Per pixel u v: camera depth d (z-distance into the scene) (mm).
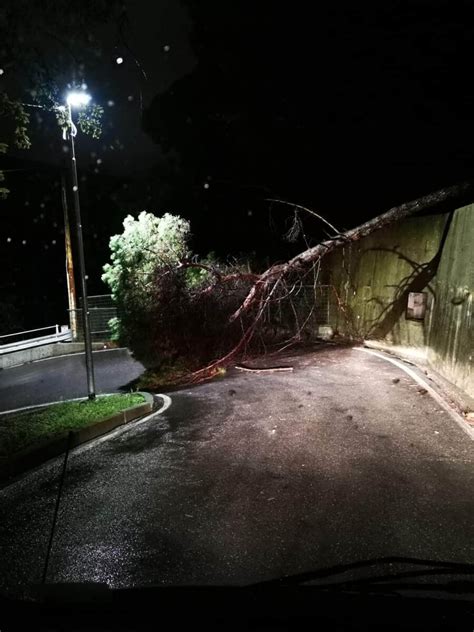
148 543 4945
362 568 4297
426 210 18672
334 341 18219
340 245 13961
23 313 32094
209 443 8148
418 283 13969
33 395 15688
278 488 6160
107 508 5840
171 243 17125
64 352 23516
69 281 23984
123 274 16844
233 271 16141
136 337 16344
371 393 10812
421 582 4027
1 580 4383
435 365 12195
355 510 5461
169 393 12812
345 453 7293
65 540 5094
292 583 4098
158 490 6309
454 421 8578
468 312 10125
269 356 16484
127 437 8875
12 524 5551
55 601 3531
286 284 15180
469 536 4820
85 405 11172
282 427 8773
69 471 7215
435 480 6191
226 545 4836
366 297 16781
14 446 8062
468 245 10539
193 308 14633
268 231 25531
